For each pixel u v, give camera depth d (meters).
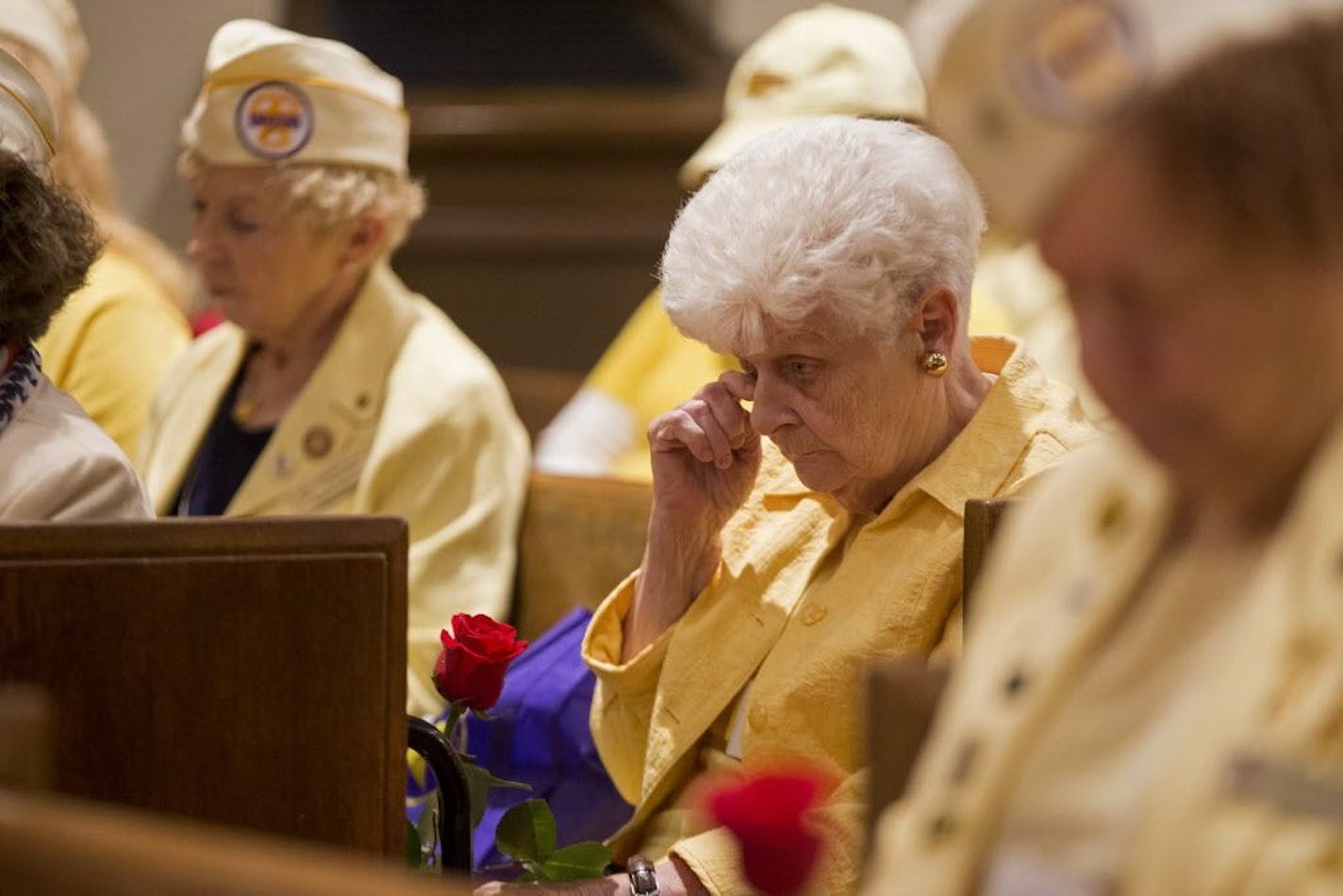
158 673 5.57
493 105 20.19
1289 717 3.04
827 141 6.95
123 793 5.55
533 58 20.25
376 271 11.55
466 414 11.04
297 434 11.20
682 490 7.70
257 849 3.50
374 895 3.23
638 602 7.86
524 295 20.50
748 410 7.72
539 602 11.05
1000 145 3.32
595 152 20.16
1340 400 3.22
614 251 20.23
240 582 5.66
